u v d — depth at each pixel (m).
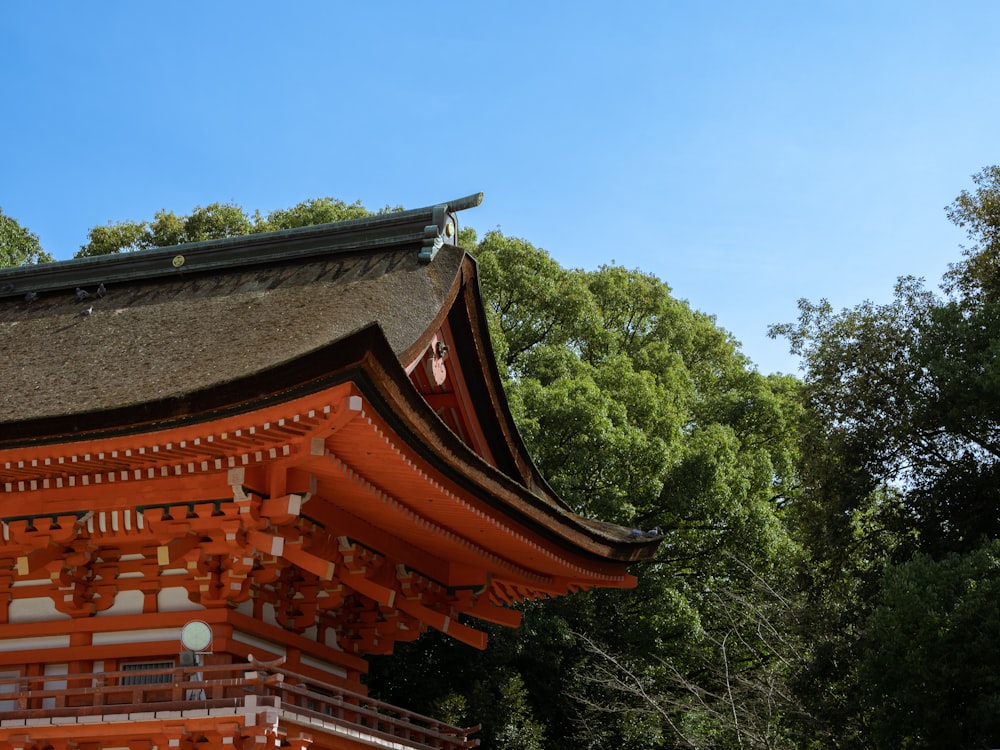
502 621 17.56
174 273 17.80
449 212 17.23
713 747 27.02
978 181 30.92
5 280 18.52
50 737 11.80
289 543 12.76
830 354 29.06
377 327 10.34
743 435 40.47
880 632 22.09
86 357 14.98
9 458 11.84
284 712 11.45
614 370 37.38
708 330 48.28
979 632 21.27
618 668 30.84
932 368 26.20
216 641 12.66
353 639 16.08
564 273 44.47
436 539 15.14
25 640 13.24
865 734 24.70
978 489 26.80
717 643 29.39
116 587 13.10
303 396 10.70
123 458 11.71
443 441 12.34
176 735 11.37
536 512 15.05
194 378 13.15
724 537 33.78
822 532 27.98
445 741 15.84
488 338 16.98
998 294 29.53
